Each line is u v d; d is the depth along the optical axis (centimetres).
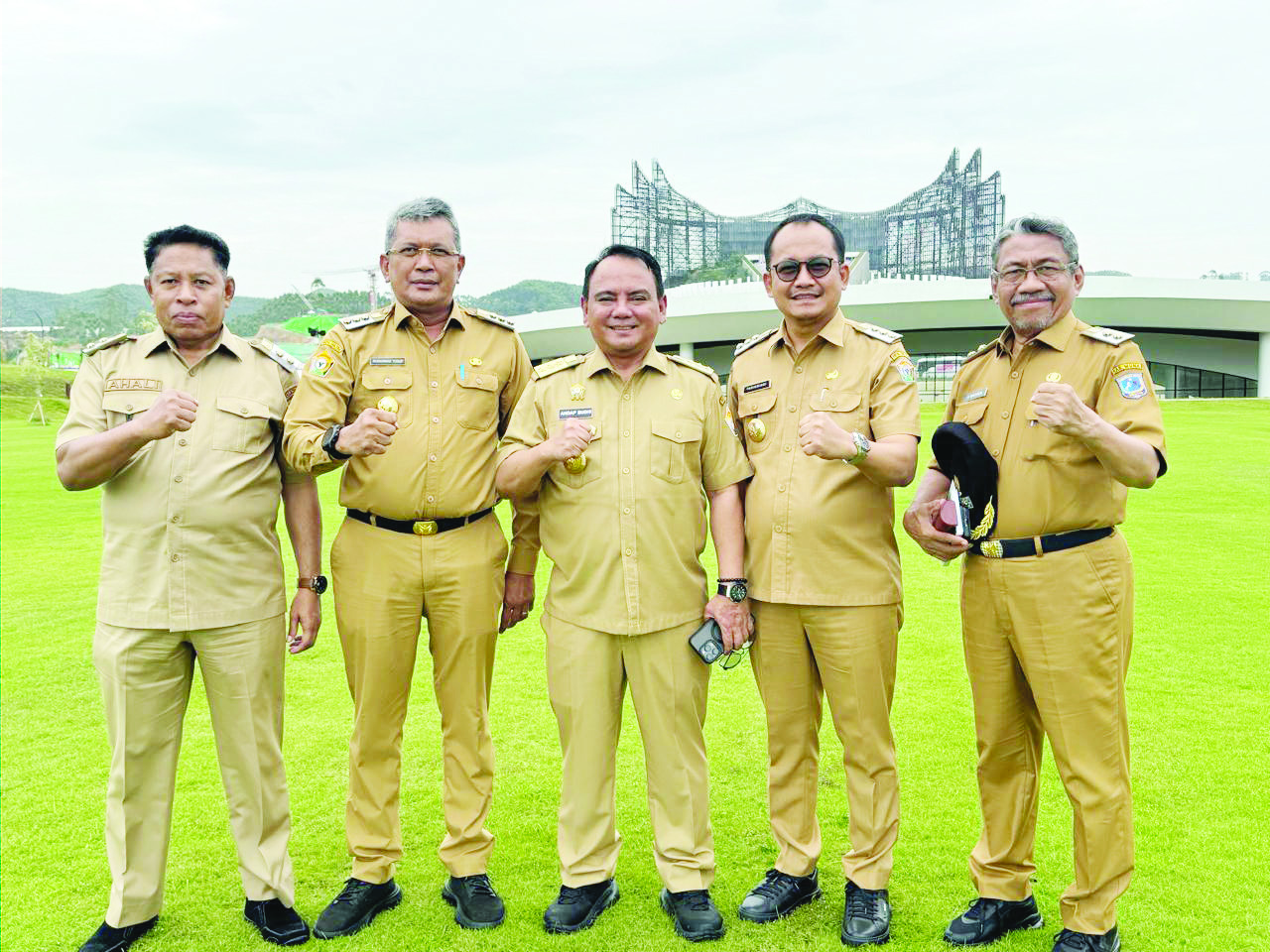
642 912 267
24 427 2634
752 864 295
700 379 271
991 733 252
